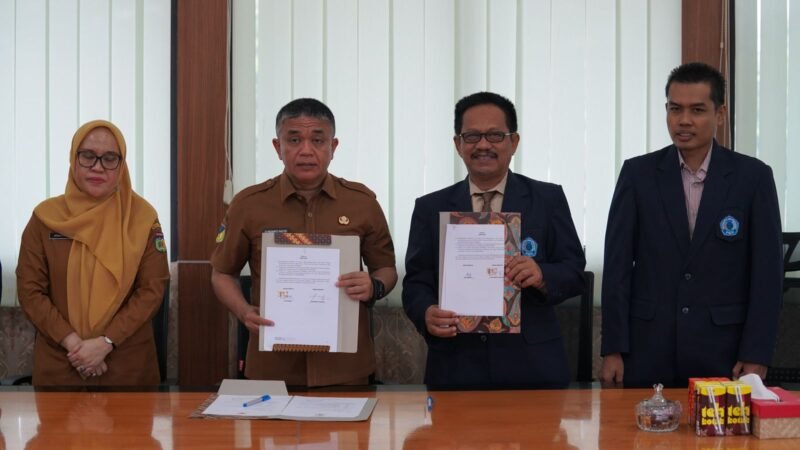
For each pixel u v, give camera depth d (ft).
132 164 10.14
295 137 7.37
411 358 10.39
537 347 7.40
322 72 10.14
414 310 7.38
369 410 5.68
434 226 7.69
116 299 8.51
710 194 7.51
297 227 7.64
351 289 6.55
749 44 10.39
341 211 7.74
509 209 7.45
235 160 10.09
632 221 7.79
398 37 10.20
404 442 4.99
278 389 6.27
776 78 10.40
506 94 10.27
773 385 7.38
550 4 10.28
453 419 5.50
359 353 7.62
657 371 7.55
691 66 7.52
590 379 8.57
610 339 7.67
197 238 10.02
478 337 7.43
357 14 10.16
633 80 10.32
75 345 8.18
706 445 4.91
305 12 10.12
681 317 7.48
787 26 10.39
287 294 6.56
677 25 10.34
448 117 10.22
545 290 7.13
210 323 10.04
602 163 10.32
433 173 10.22
